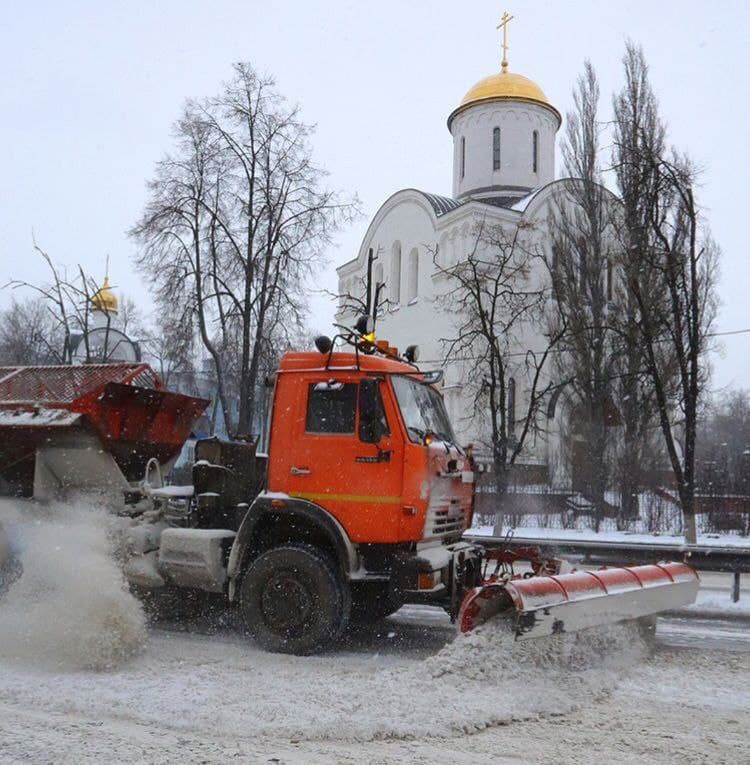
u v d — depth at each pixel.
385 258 38.22
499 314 29.64
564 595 6.17
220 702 5.30
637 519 22.98
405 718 4.99
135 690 5.57
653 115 21.59
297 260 23.08
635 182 20.59
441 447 7.29
